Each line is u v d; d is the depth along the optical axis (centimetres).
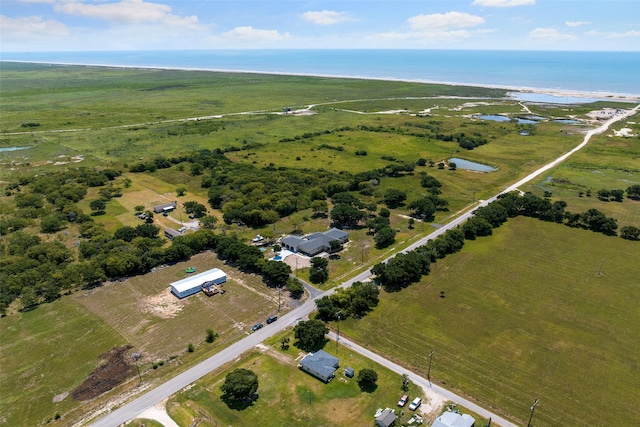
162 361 8975
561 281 12194
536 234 15350
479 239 14975
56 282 11781
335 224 16412
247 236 15288
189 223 16625
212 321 10412
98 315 10694
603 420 7512
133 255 12838
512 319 10456
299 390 8125
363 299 10675
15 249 13550
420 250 13275
